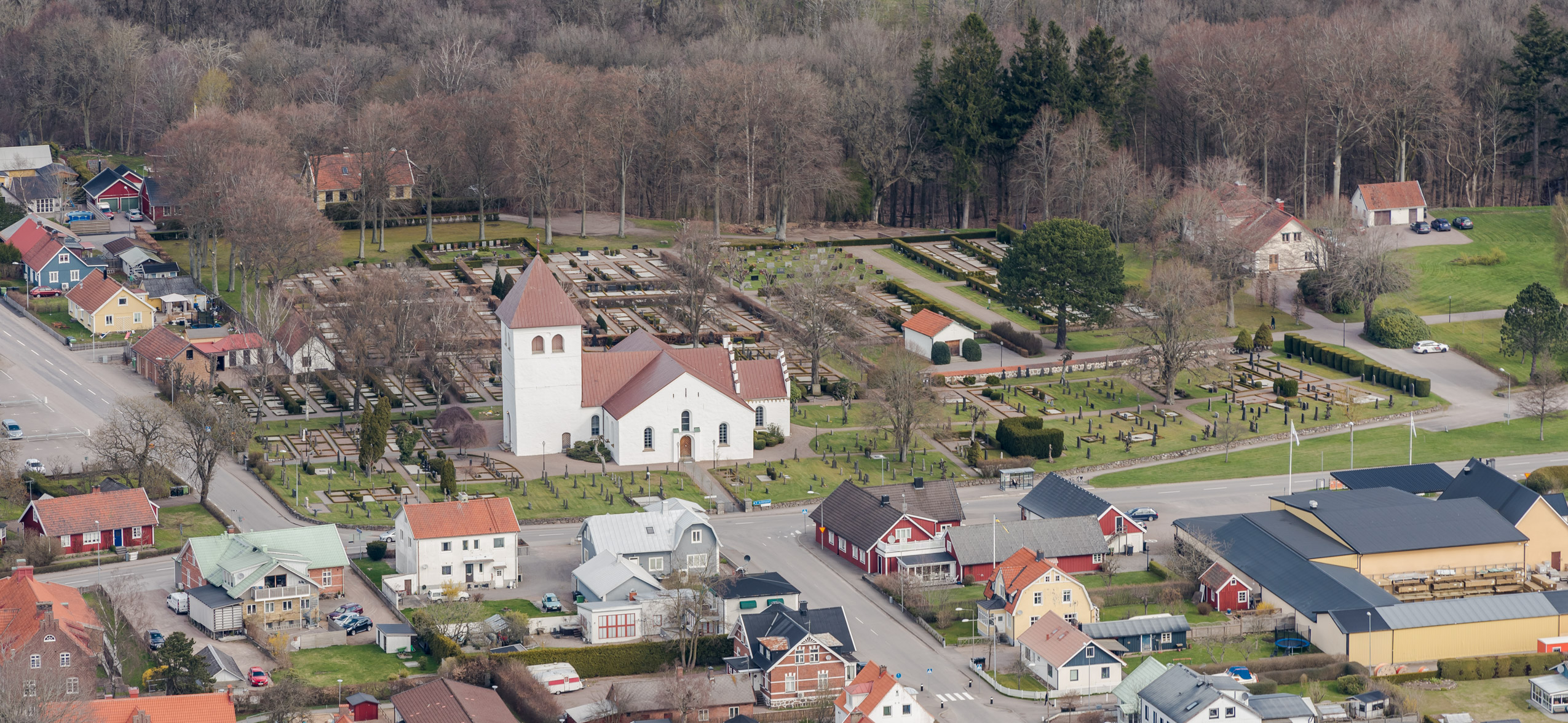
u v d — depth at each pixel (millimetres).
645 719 171750
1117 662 181625
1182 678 173125
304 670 180875
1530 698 182125
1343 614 191125
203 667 172000
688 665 186750
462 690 167750
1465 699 182375
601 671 184625
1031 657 185625
